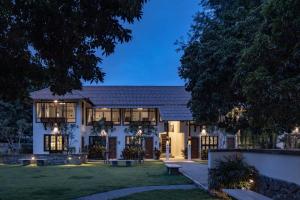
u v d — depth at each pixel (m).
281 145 26.98
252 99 9.94
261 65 9.86
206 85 17.30
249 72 10.52
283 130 11.52
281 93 9.21
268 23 10.20
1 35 8.86
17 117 46.56
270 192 12.03
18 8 8.78
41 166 33.81
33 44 9.77
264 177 12.66
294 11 8.64
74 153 40.22
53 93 11.27
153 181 20.30
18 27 8.91
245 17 16.47
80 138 44.34
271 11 9.38
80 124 44.44
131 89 50.62
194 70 18.31
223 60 15.99
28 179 22.08
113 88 50.56
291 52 9.38
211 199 13.66
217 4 19.42
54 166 33.69
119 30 9.89
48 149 44.28
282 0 8.72
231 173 13.85
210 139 46.69
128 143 47.00
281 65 9.55
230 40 16.09
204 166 30.69
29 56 9.80
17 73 10.20
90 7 9.49
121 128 47.59
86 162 39.41
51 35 9.50
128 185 18.62
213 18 19.00
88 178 22.30
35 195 15.59
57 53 9.98
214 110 17.86
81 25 9.66
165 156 47.16
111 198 14.59
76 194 15.77
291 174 10.46
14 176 24.06
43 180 21.41
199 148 46.84
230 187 13.77
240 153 14.84
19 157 38.03
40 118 44.47
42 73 10.34
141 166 33.03
